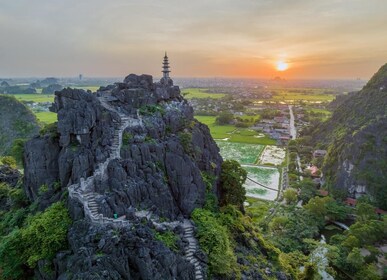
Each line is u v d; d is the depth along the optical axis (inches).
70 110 1950.1
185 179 1990.7
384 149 4707.2
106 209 1587.1
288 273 2204.7
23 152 2226.9
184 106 2773.1
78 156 1844.2
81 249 1349.7
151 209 1752.0
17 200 2174.0
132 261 1344.7
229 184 2564.0
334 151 5255.9
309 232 3250.5
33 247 1546.5
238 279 1695.4
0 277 1621.6
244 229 2292.1
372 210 3612.2
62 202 1734.7
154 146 2021.4
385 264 2728.8
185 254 1587.1
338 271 2775.6
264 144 7721.5
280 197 4429.1
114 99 2385.6
